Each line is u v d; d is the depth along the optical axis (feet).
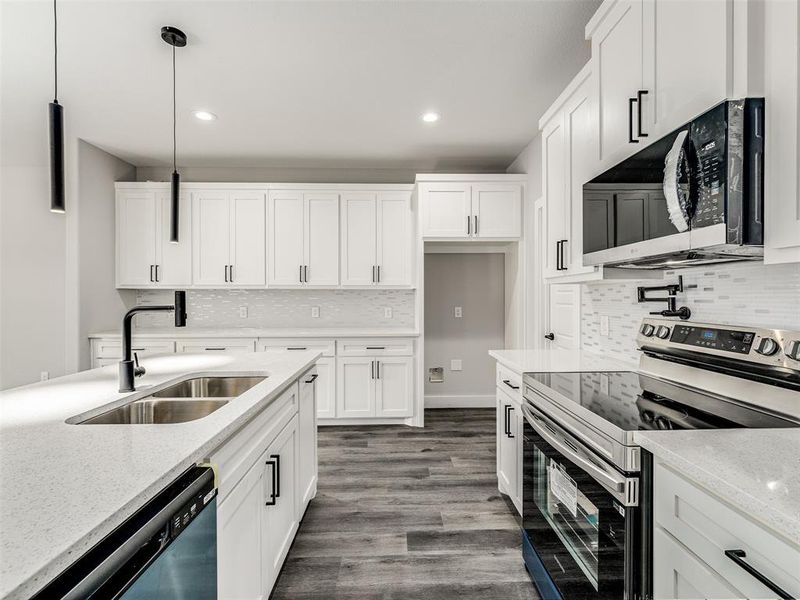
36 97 9.07
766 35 3.18
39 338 11.85
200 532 3.03
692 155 3.60
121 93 8.94
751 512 2.19
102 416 4.43
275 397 5.37
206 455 3.47
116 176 13.07
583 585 4.07
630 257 4.54
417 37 7.06
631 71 4.73
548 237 7.57
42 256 11.89
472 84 8.64
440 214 12.51
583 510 4.09
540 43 7.23
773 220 3.15
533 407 5.49
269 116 10.14
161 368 6.56
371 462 9.80
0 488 2.51
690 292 5.41
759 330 4.04
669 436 3.17
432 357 14.60
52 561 1.85
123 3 6.15
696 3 3.71
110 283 12.78
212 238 13.05
